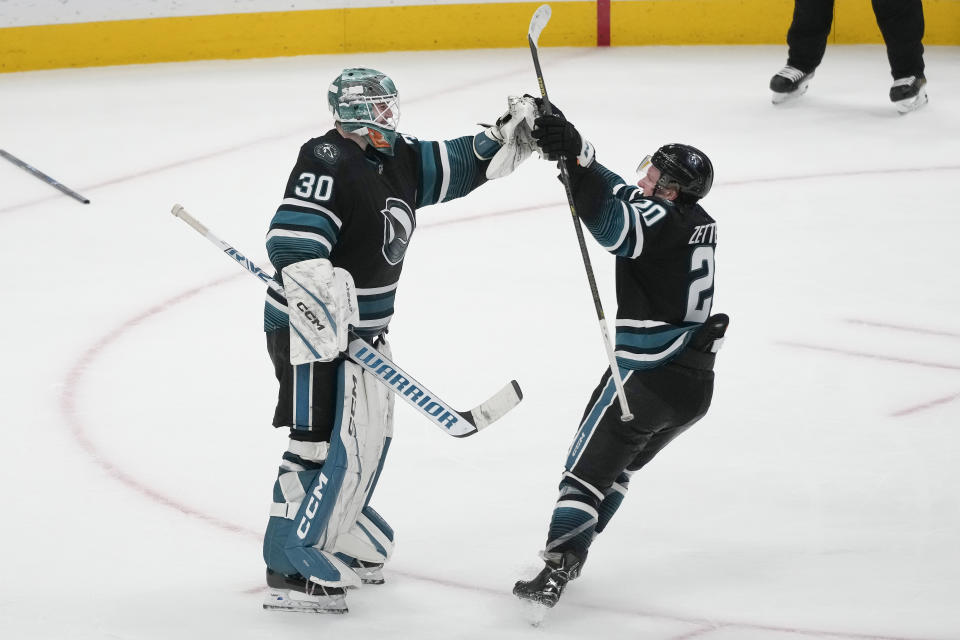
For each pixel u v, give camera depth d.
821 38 28.08
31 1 31.94
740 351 14.98
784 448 12.27
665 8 34.47
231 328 16.08
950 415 12.95
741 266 18.44
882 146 24.98
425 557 10.17
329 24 33.81
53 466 11.97
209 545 10.40
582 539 9.11
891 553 10.16
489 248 19.48
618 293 9.47
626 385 9.26
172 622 9.09
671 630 9.02
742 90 29.77
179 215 9.66
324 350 8.53
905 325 15.82
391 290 9.47
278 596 9.26
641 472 11.82
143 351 15.26
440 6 34.12
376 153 9.25
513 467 11.94
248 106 28.80
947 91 29.12
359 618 9.16
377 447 9.28
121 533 10.60
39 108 28.67
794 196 21.95
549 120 8.91
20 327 16.16
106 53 32.88
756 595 9.53
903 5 26.81
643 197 9.35
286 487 9.14
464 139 9.78
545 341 15.45
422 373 14.43
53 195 22.62
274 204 22.00
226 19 33.22
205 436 12.67
